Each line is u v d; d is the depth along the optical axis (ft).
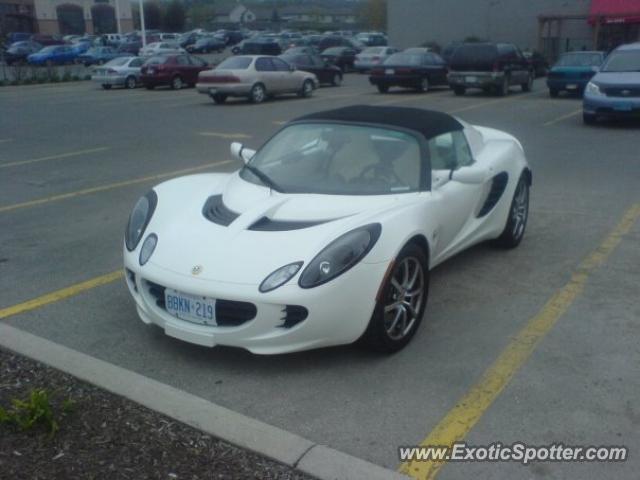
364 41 186.19
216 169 32.94
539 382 12.25
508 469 9.86
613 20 112.16
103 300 16.22
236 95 67.51
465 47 71.36
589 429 10.80
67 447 9.86
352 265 12.06
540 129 45.85
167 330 12.73
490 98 69.92
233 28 360.48
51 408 10.78
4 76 113.50
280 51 147.23
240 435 10.12
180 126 49.52
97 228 22.50
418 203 14.07
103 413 10.77
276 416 11.25
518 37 128.77
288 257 12.11
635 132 43.93
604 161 33.86
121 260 19.22
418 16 138.21
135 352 13.50
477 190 16.98
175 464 9.55
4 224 23.08
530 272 17.94
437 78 79.56
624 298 16.11
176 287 12.26
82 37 207.72
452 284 17.08
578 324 14.67
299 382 12.29
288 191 14.38
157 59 87.81
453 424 10.98
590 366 12.82
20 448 9.78
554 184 28.73
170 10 291.17
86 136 44.70
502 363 12.97
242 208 13.74
